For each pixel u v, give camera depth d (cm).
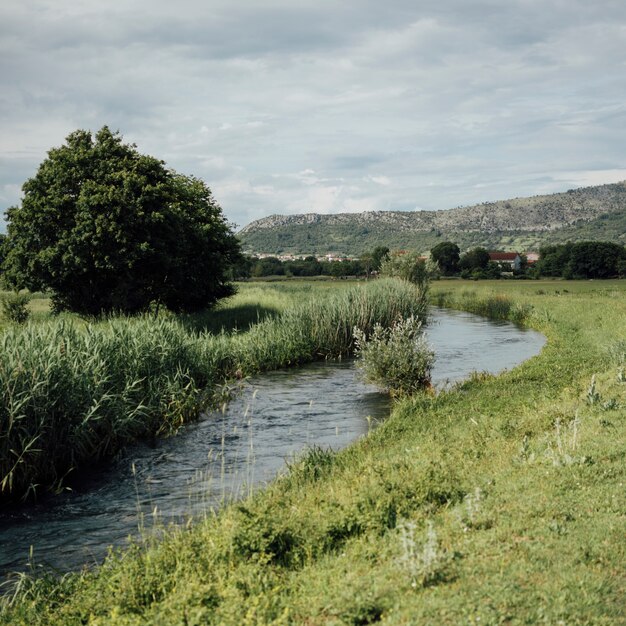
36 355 1290
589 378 1773
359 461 1107
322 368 2469
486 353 2747
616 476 877
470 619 500
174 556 730
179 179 3925
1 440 1138
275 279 11981
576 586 560
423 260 5847
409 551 617
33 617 670
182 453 1366
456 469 979
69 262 2794
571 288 7581
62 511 1050
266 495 941
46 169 2936
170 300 3691
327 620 526
